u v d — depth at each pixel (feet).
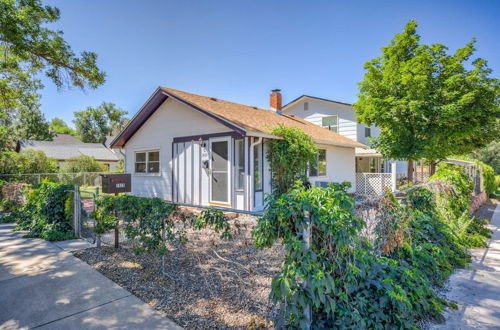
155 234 13.58
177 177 33.91
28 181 46.37
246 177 27.02
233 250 16.21
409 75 31.60
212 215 11.72
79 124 174.19
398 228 11.97
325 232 7.39
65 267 14.69
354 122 55.11
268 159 29.73
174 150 34.24
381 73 37.09
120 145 41.14
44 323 9.47
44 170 54.29
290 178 29.48
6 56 28.71
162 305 10.62
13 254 16.84
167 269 14.05
